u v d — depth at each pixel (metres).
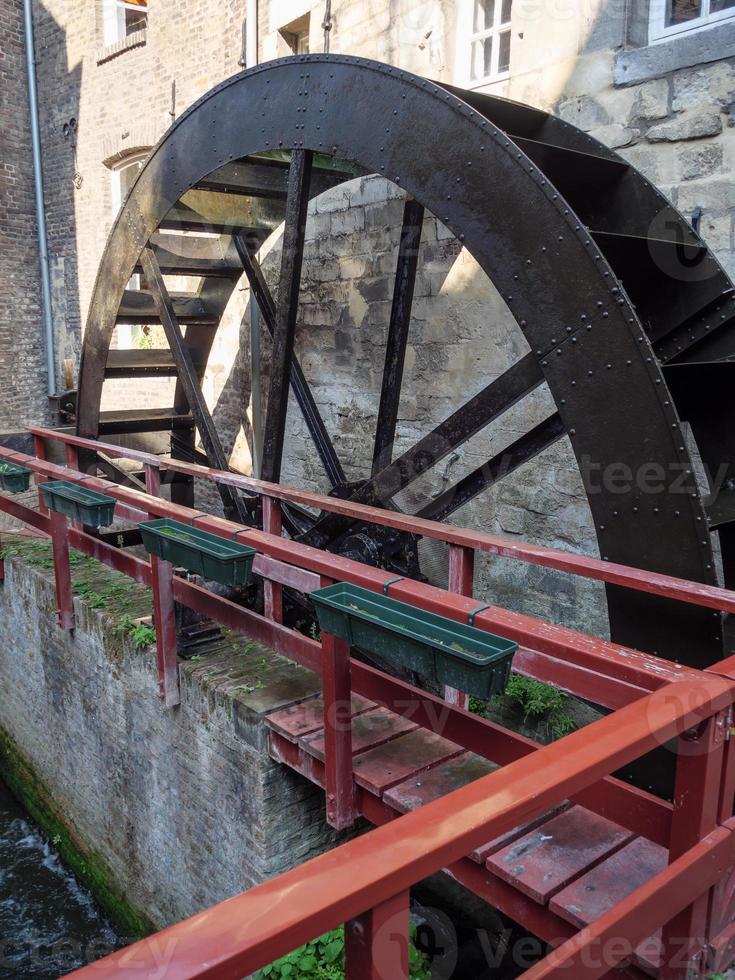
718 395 3.07
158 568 3.27
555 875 1.93
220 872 3.28
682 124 3.45
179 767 3.47
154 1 6.99
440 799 1.14
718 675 1.61
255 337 6.15
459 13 4.48
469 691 1.72
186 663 3.40
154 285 5.29
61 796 4.77
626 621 2.67
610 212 3.52
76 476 3.92
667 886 1.44
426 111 3.16
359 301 5.27
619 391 2.58
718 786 1.61
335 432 5.64
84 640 4.21
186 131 4.64
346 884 0.96
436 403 4.77
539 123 3.75
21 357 9.31
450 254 4.54
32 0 8.66
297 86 3.82
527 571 4.34
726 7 3.42
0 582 5.30
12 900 4.47
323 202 5.40
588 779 1.24
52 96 8.69
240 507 5.13
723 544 3.18
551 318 2.76
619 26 3.62
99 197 8.30
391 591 2.13
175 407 6.56
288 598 4.48
